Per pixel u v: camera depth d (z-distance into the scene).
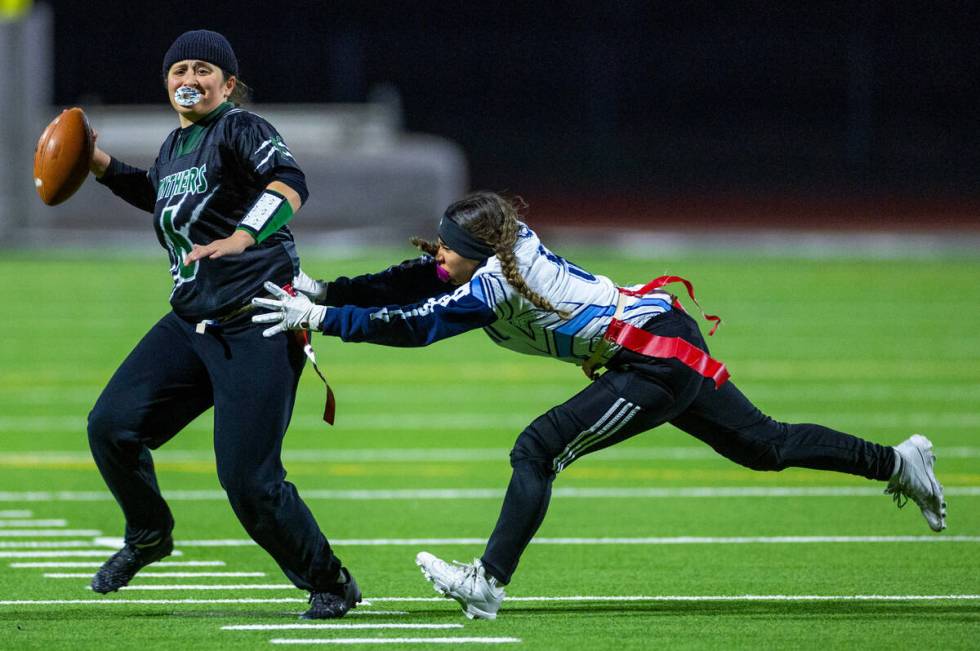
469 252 20.44
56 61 155.12
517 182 169.00
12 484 34.31
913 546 27.55
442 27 172.25
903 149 171.00
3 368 53.91
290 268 20.94
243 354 20.48
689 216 145.62
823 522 30.02
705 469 36.56
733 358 57.12
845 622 21.48
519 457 21.05
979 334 64.62
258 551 27.44
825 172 169.00
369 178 104.19
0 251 99.50
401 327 19.88
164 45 158.00
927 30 172.75
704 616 21.97
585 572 25.50
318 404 47.31
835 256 103.88
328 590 21.67
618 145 172.12
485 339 66.38
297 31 166.88
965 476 34.84
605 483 34.72
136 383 20.98
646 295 21.45
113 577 21.81
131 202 22.30
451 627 21.11
